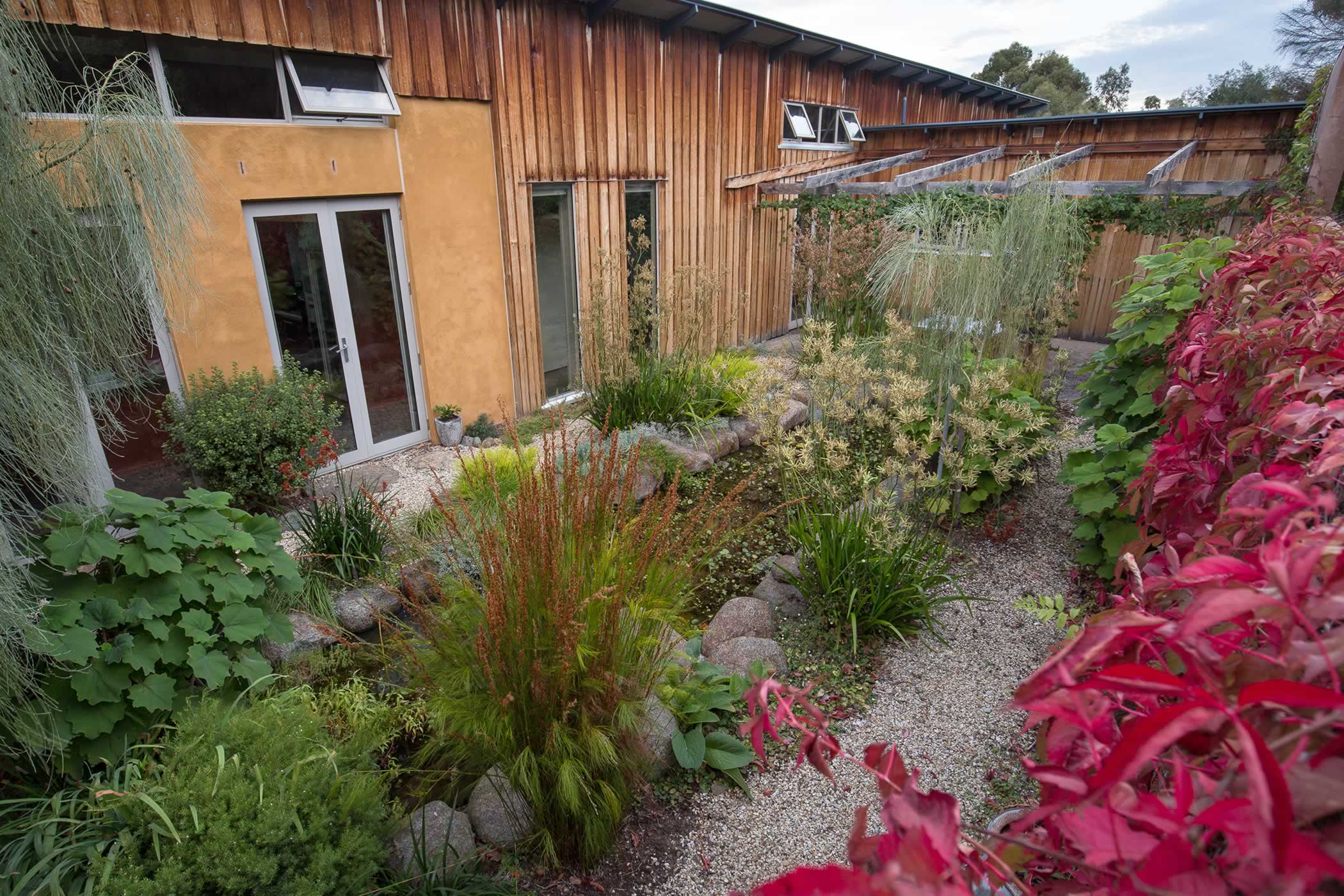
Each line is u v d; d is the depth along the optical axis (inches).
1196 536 58.1
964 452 152.9
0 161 85.5
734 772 101.6
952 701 115.2
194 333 163.0
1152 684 22.4
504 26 213.5
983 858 28.0
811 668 123.3
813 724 32.0
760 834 94.6
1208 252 143.5
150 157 101.7
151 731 94.0
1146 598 36.8
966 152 386.6
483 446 220.5
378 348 211.5
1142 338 140.7
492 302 232.7
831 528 132.5
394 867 84.0
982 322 174.7
